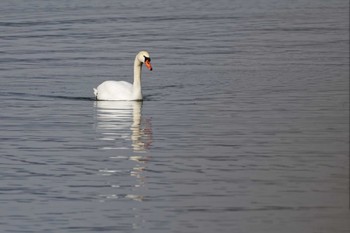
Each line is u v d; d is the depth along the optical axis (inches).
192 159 837.2
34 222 678.5
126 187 756.6
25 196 735.1
